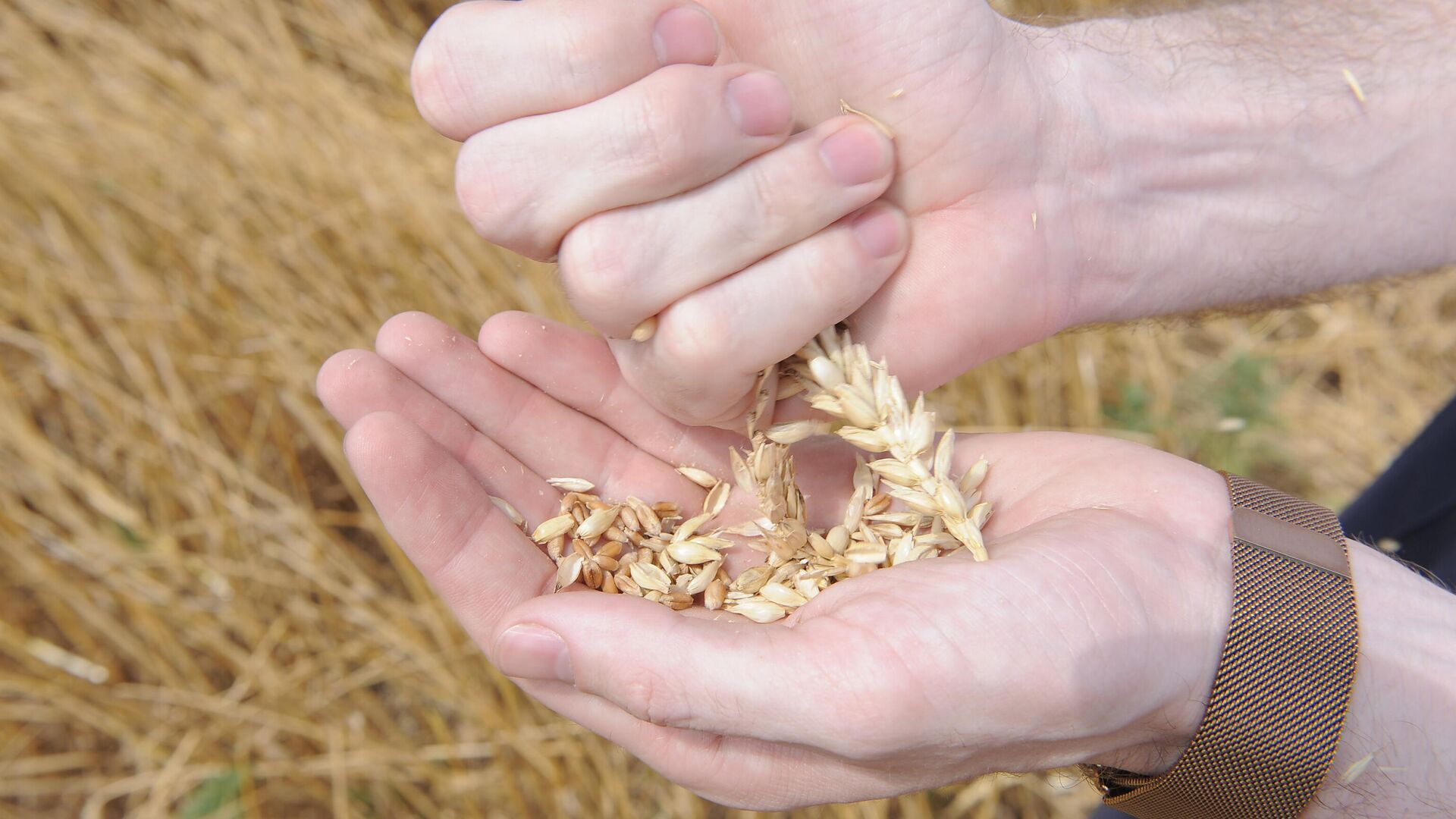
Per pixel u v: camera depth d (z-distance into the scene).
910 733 0.36
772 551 0.41
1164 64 0.41
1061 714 0.36
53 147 0.74
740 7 0.39
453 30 0.37
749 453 0.43
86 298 0.70
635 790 0.61
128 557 0.65
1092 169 0.41
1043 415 0.69
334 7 0.81
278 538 0.67
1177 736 0.38
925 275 0.41
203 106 0.75
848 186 0.38
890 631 0.36
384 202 0.69
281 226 0.69
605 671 0.37
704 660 0.37
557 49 0.37
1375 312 0.81
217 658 0.66
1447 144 0.40
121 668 0.66
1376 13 0.41
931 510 0.39
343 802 0.60
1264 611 0.37
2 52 0.79
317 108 0.73
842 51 0.39
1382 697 0.37
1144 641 0.37
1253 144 0.41
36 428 0.72
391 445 0.39
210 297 0.70
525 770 0.60
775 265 0.39
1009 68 0.40
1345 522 0.47
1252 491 0.39
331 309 0.68
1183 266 0.42
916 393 0.42
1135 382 0.72
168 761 0.62
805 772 0.39
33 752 0.65
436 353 0.41
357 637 0.65
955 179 0.40
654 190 0.38
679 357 0.39
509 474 0.42
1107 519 0.38
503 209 0.38
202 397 0.69
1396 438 0.76
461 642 0.60
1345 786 0.38
